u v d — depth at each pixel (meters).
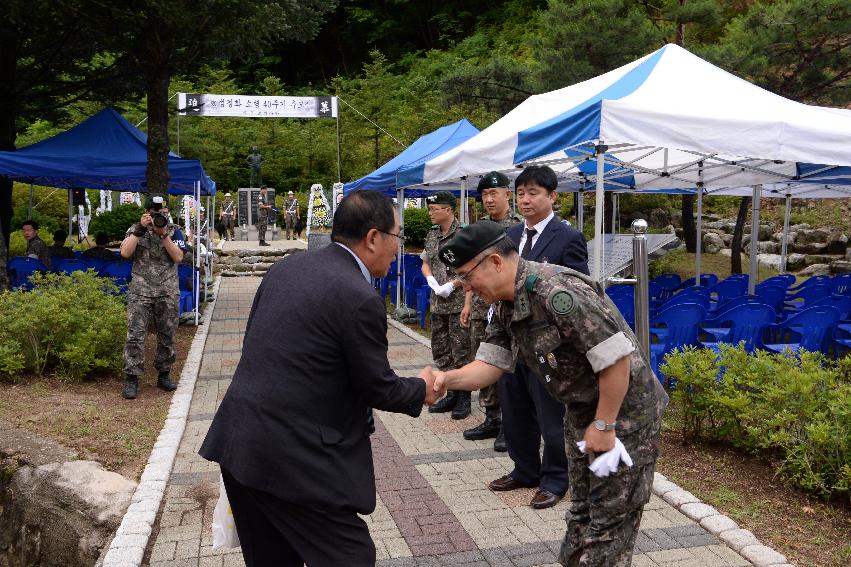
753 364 4.77
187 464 4.79
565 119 5.78
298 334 2.29
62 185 14.16
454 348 5.76
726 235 18.95
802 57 14.21
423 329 10.63
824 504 4.00
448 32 40.91
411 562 3.39
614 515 2.42
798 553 3.42
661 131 5.38
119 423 5.65
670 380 5.85
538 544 3.57
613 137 5.37
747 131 5.39
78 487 4.32
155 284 6.58
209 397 6.68
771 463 4.55
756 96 6.16
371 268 2.52
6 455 4.86
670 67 6.48
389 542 3.60
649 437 2.43
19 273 10.25
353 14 41.94
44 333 7.09
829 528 3.70
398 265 11.65
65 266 10.63
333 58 45.81
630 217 20.70
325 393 2.30
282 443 2.23
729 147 5.43
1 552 4.61
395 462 4.80
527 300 2.33
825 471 4.04
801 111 5.95
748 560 3.37
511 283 2.37
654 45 14.47
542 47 15.38
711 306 8.34
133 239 6.39
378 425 5.66
